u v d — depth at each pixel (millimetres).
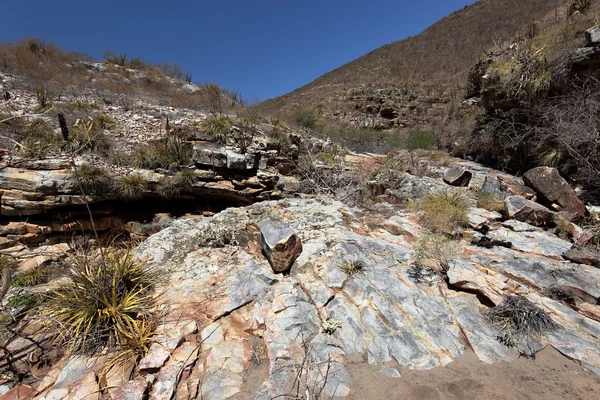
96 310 2582
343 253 3449
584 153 5098
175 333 2443
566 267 2961
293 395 1854
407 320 2547
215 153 7109
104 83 12875
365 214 4934
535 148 6371
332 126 20234
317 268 3236
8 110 7246
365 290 2887
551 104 6105
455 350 2256
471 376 2041
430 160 8586
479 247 3604
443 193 4855
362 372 2107
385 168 7352
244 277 3203
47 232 5500
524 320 2355
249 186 7625
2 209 5152
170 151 7094
